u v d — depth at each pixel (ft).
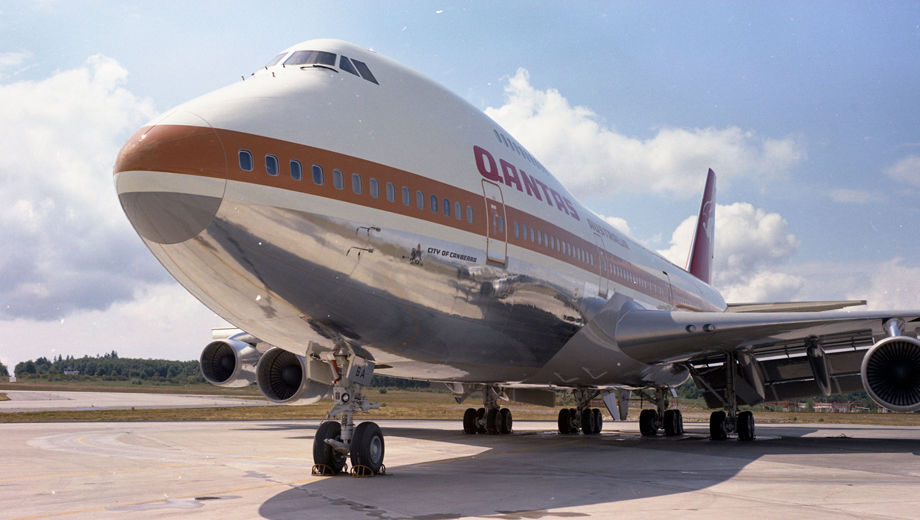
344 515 20.67
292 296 26.53
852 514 21.01
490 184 35.94
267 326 28.55
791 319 43.80
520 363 41.60
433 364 35.40
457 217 32.37
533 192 41.11
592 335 47.03
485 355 37.68
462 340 34.73
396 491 25.35
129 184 23.12
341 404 30.22
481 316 34.81
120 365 331.36
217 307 27.58
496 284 35.12
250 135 24.99
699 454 42.47
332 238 26.30
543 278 39.68
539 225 40.27
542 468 33.76
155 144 23.40
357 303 28.22
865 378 40.29
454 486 26.71
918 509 21.98
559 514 20.84
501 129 41.60
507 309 36.70
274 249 25.05
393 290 29.09
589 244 47.88
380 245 27.96
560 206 45.16
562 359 45.24
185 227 23.48
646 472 32.24
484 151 36.88
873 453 43.42
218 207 23.59
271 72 29.68
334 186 26.63
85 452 41.81
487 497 23.98
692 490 26.04
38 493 25.39
